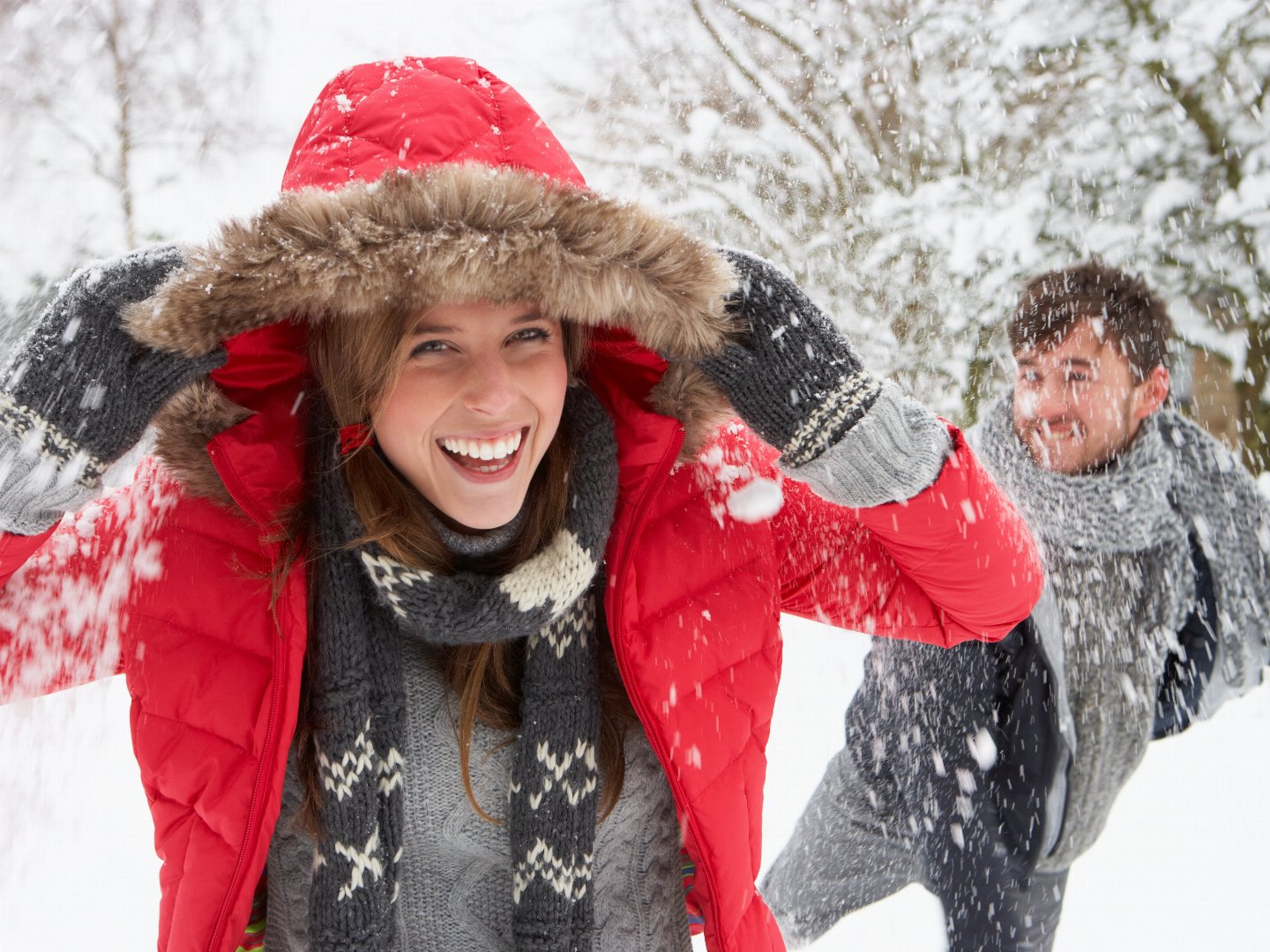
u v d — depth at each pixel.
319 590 1.33
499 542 1.35
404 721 1.35
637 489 1.40
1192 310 5.59
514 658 1.40
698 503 1.46
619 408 1.42
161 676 1.30
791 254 5.77
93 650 1.35
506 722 1.37
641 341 1.35
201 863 1.27
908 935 2.70
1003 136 5.79
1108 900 2.93
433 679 1.37
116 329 1.22
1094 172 5.69
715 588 1.43
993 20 5.79
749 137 6.02
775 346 1.34
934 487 1.36
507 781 1.38
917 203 5.61
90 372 1.20
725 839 1.39
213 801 1.27
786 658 4.04
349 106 1.31
